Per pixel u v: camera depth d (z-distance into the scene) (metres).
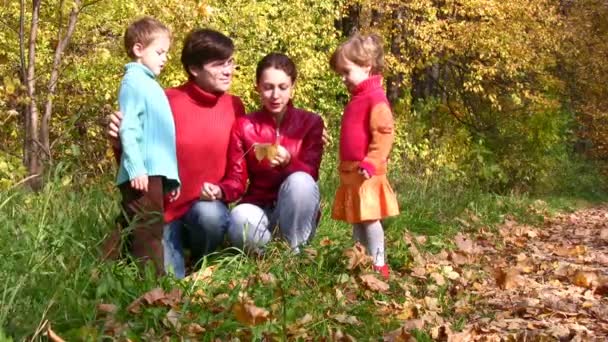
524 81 21.20
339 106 18.11
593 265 8.45
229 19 14.39
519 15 18.67
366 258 5.68
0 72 10.30
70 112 10.16
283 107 5.66
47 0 10.79
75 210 5.23
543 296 6.25
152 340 3.83
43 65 10.32
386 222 8.11
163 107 4.99
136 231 4.83
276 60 5.59
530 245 9.91
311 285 5.18
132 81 4.95
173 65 11.10
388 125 5.81
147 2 10.50
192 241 5.41
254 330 4.04
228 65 5.47
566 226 13.43
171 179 4.96
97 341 3.67
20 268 4.04
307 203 5.50
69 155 8.98
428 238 8.18
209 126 5.41
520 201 14.85
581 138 31.25
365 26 19.22
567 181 25.30
